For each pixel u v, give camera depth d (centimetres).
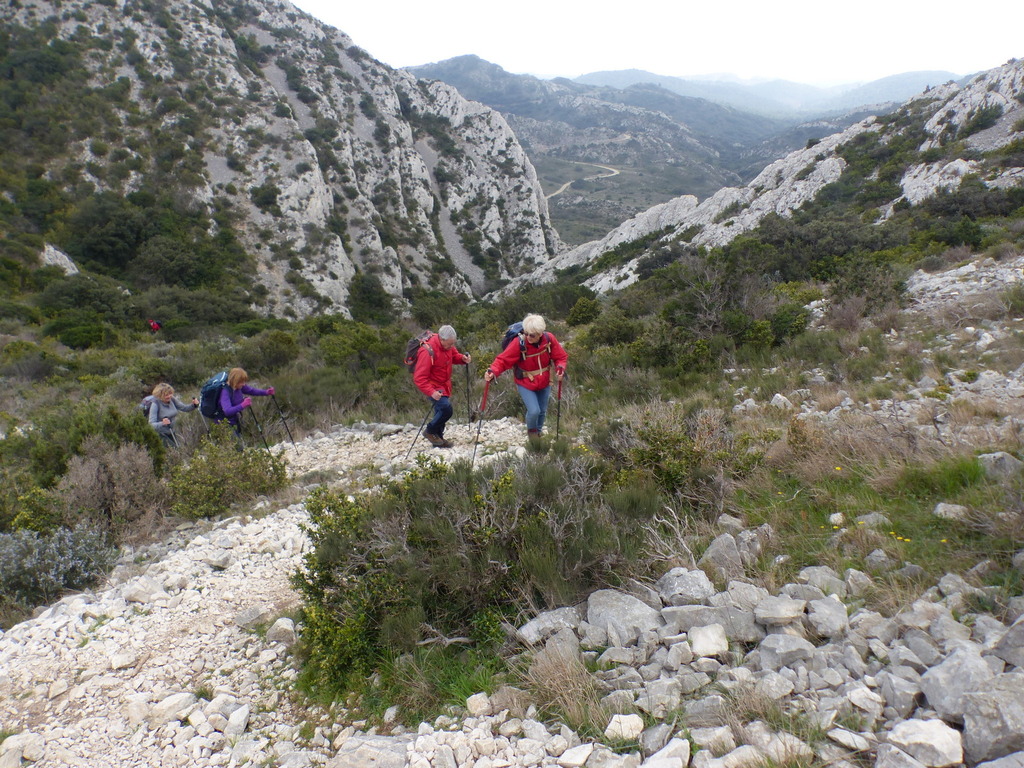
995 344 805
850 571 303
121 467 605
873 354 888
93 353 2309
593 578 345
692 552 359
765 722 216
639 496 406
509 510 371
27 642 397
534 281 7088
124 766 286
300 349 1748
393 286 6844
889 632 254
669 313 1290
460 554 340
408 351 746
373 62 9838
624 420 614
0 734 319
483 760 232
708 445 501
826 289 1533
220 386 812
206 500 626
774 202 5341
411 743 251
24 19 6475
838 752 197
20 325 3272
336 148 7612
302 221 6331
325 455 817
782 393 824
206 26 7506
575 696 249
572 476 434
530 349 628
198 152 6262
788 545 353
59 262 4628
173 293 4409
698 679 246
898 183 4588
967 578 280
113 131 5969
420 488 399
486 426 852
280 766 265
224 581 458
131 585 451
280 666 346
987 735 181
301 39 9081
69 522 548
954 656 213
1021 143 3938
